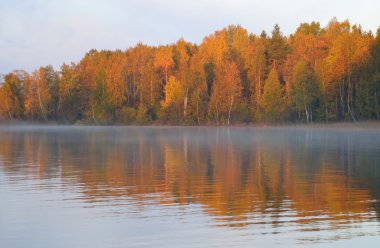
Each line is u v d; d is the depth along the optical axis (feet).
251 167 78.84
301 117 294.87
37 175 69.97
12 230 39.11
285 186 58.80
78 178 66.80
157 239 36.32
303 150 112.98
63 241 36.22
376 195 52.47
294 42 333.21
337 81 272.51
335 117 279.08
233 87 305.94
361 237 36.50
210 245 34.83
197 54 358.64
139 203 48.88
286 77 297.94
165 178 66.44
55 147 130.11
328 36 326.03
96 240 36.35
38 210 45.88
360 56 263.49
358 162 85.15
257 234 37.40
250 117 310.45
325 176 67.31
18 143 149.89
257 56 316.19
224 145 133.08
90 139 171.73
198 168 77.92
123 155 102.78
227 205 47.62
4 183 62.39
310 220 41.47
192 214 43.91
